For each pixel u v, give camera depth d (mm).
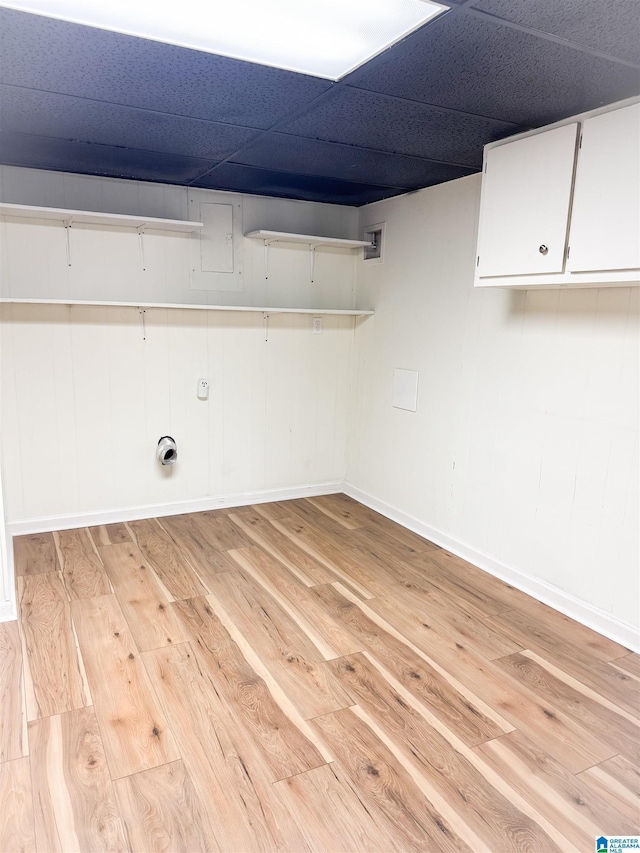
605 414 2451
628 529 2391
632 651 2381
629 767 1764
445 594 2838
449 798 1629
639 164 1887
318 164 2998
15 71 1866
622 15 1443
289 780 1676
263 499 4168
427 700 2043
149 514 3787
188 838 1485
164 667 2189
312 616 2596
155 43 1646
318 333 4164
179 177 3348
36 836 1479
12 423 3322
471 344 3148
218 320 3793
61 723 1880
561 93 1994
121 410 3588
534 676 2197
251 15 1486
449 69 1807
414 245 3570
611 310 2396
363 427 4199
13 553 3172
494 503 3055
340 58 1733
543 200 2211
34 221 3191
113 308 3461
